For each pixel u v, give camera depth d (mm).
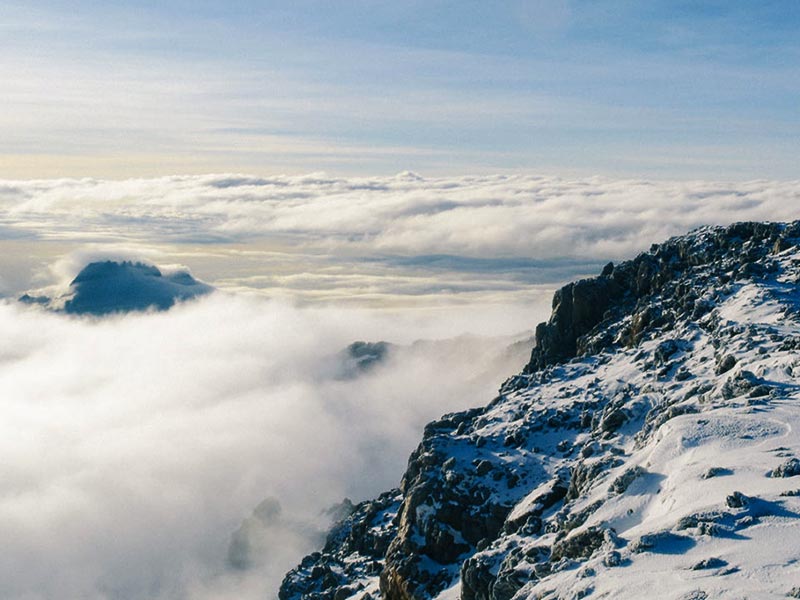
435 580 71562
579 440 76125
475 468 78250
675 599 30156
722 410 51844
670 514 39219
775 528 33938
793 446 43594
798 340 64562
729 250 104938
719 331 79562
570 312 112125
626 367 87062
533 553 48500
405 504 80625
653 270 109312
